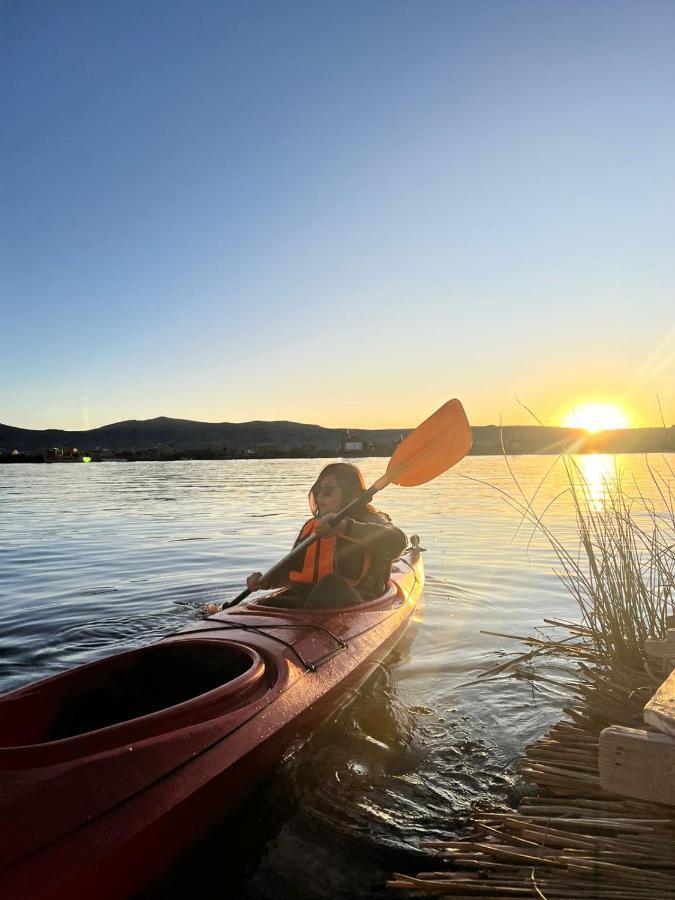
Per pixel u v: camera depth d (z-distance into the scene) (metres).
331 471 4.55
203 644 3.03
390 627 4.09
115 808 1.92
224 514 14.01
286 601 4.34
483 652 4.52
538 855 2.18
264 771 2.54
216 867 2.25
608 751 1.67
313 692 2.95
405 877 2.15
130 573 7.35
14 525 12.10
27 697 2.52
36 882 1.65
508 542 9.38
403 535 4.38
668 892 1.94
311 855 2.34
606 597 3.84
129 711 2.84
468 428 4.95
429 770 2.94
